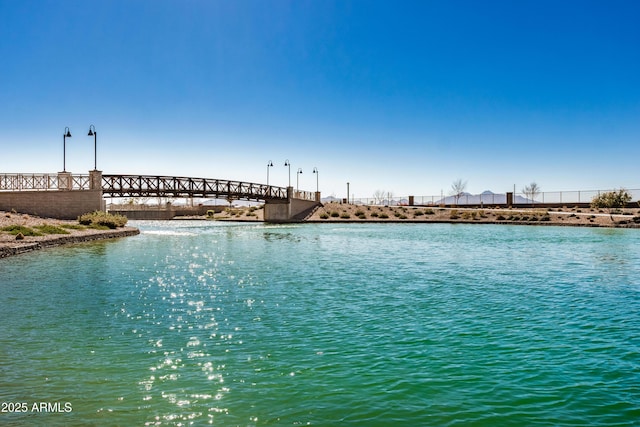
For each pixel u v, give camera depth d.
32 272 16.08
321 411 5.47
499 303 11.31
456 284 14.07
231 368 6.84
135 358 7.25
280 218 66.38
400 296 12.19
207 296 12.11
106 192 41.78
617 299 11.84
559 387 6.21
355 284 14.02
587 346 7.94
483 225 53.50
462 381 6.39
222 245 28.09
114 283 13.98
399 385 6.24
